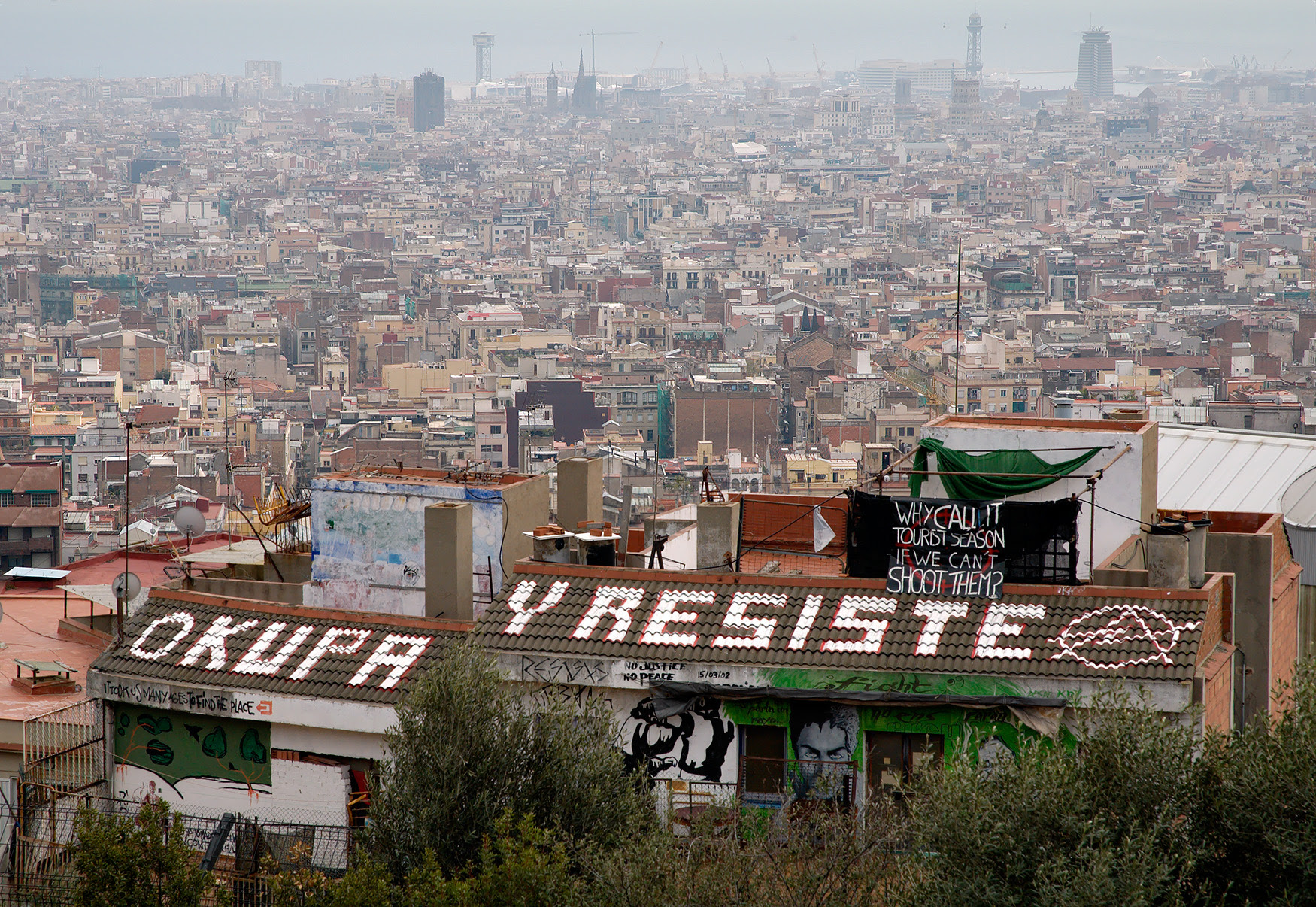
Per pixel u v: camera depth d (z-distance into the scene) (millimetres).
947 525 80625
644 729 79000
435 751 71625
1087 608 77625
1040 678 74625
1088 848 59031
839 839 67062
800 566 96938
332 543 94875
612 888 65688
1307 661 65125
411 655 83000
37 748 86875
